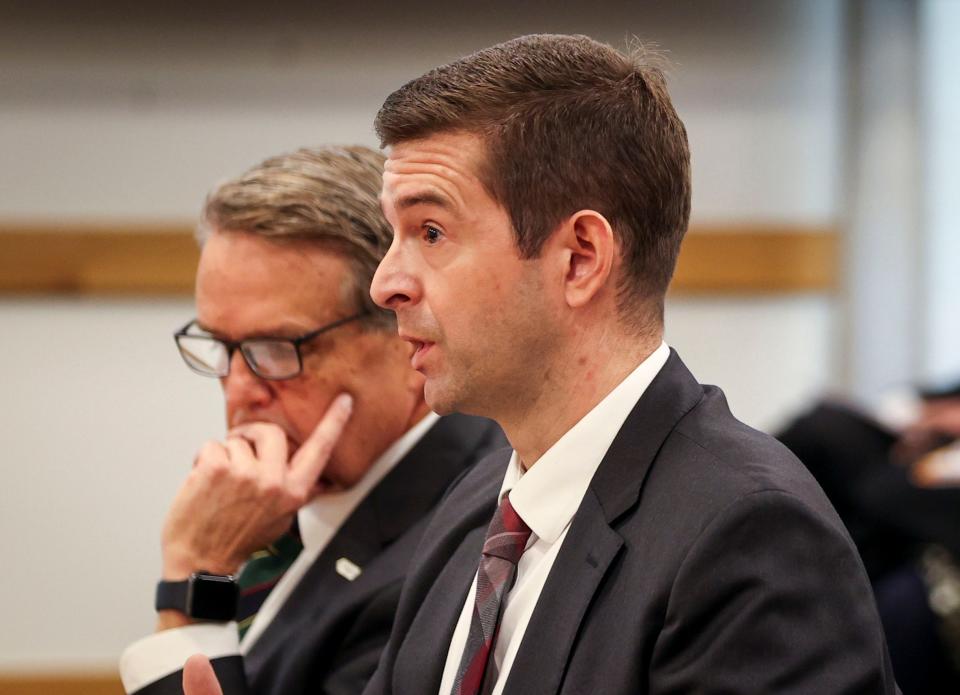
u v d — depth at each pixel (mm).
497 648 4035
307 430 5621
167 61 13719
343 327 5516
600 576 3729
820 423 11891
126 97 13719
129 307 13867
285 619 5543
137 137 13758
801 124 14227
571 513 4012
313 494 5766
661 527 3686
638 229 3953
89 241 13766
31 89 13617
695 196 14266
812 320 14500
